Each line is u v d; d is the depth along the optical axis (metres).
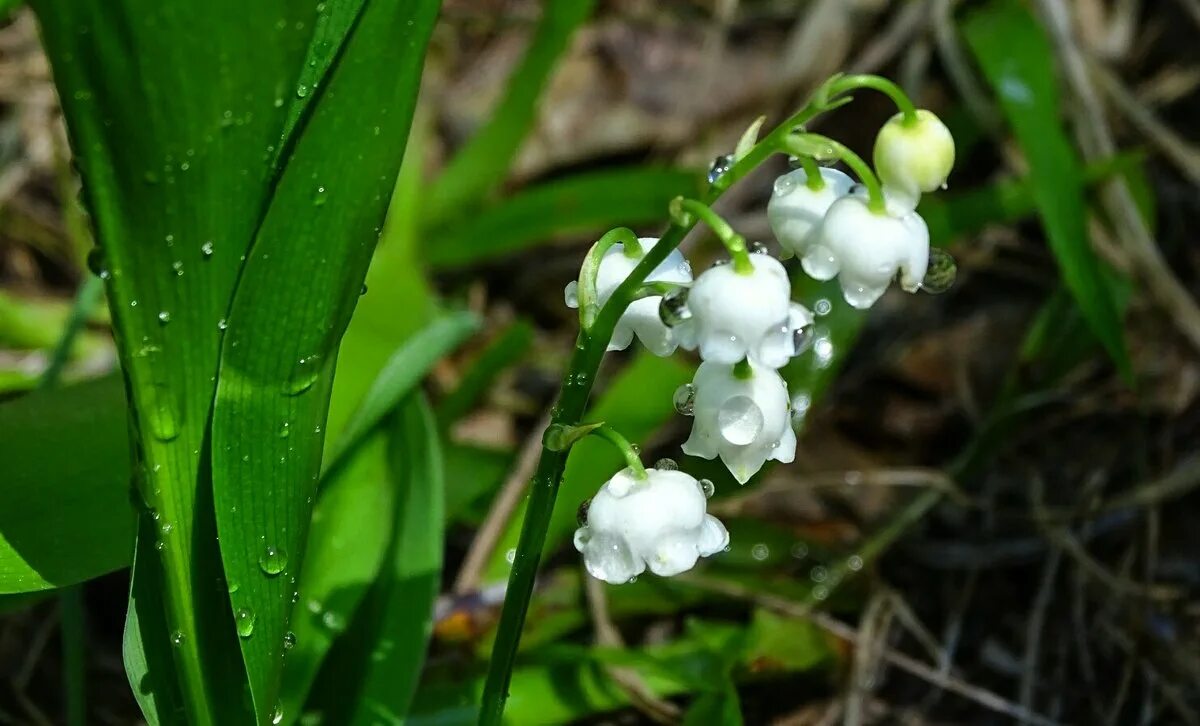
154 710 0.15
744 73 0.32
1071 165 0.22
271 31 0.12
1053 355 0.23
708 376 0.13
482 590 0.20
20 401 0.16
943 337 0.26
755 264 0.13
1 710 0.19
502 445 0.25
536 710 0.18
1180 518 0.22
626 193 0.26
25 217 0.27
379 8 0.12
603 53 0.32
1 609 0.16
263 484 0.14
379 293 0.24
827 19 0.31
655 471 0.13
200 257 0.13
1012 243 0.28
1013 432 0.24
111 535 0.15
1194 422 0.24
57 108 0.25
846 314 0.21
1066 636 0.21
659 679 0.19
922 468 0.25
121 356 0.13
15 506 0.15
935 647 0.20
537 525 0.14
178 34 0.12
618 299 0.13
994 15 0.24
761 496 0.23
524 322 0.23
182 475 0.14
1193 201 0.28
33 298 0.27
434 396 0.26
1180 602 0.20
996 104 0.28
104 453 0.16
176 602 0.14
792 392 0.20
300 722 0.17
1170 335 0.25
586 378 0.13
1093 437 0.24
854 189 0.13
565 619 0.20
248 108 0.13
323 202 0.13
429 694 0.18
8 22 0.15
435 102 0.32
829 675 0.20
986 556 0.22
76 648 0.17
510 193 0.31
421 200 0.27
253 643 0.14
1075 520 0.22
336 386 0.20
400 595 0.17
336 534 0.18
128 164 0.12
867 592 0.21
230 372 0.13
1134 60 0.30
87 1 0.12
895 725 0.20
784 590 0.20
